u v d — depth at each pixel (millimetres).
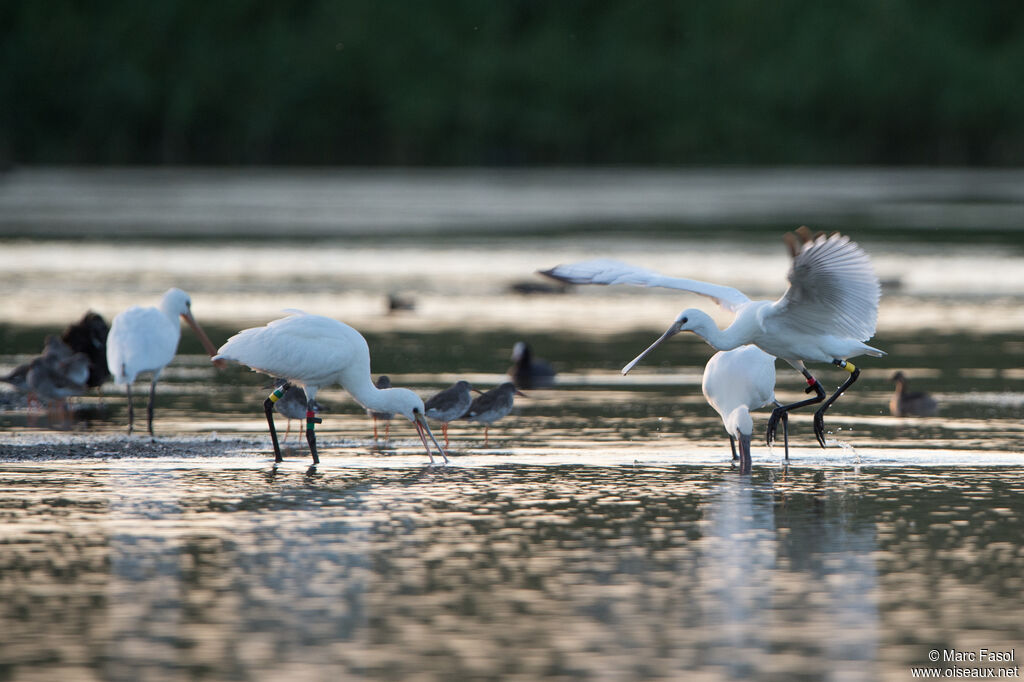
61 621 9477
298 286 33844
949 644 9109
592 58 94625
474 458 15344
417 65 94000
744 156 94938
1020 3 96688
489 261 40031
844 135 95688
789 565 10812
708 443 16297
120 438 16406
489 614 9641
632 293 34281
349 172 92625
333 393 20719
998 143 95688
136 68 92125
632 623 9469
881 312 29703
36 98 91750
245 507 12695
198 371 22531
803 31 94438
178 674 8586
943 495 13305
